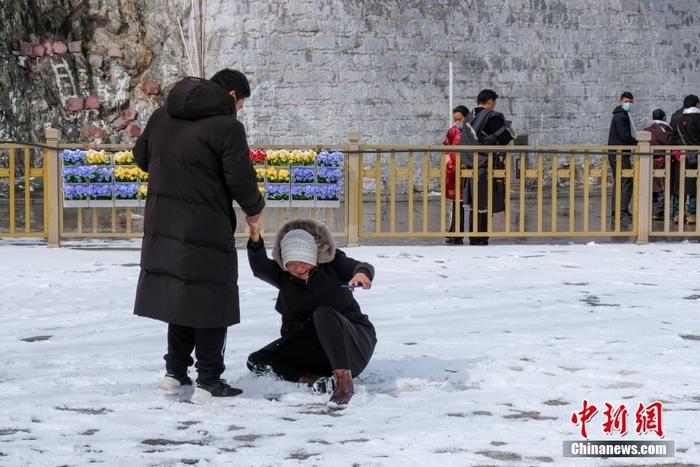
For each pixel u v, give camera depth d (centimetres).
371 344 585
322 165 1336
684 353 673
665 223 1398
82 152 1320
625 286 985
